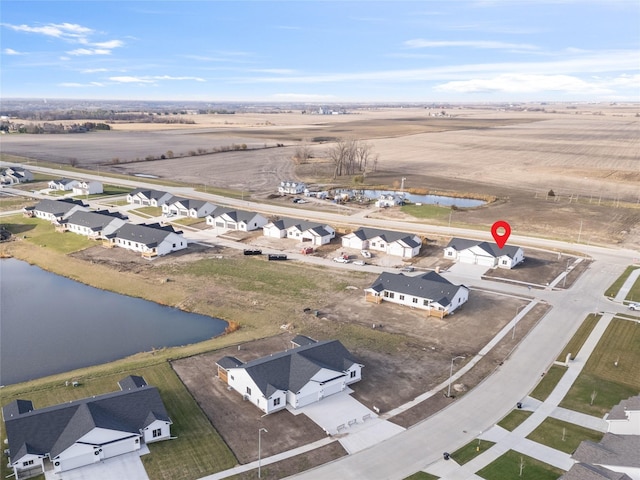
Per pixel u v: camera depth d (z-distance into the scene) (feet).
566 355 209.15
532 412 169.68
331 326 235.61
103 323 247.29
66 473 139.95
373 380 190.49
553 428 160.56
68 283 302.25
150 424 152.46
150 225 371.56
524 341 221.25
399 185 579.48
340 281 292.81
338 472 141.18
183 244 351.87
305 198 510.99
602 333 228.63
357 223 414.41
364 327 234.58
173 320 251.19
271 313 252.01
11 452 139.13
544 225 411.75
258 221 404.77
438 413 169.58
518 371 196.85
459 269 313.12
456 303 254.47
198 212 431.84
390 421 165.37
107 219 382.22
